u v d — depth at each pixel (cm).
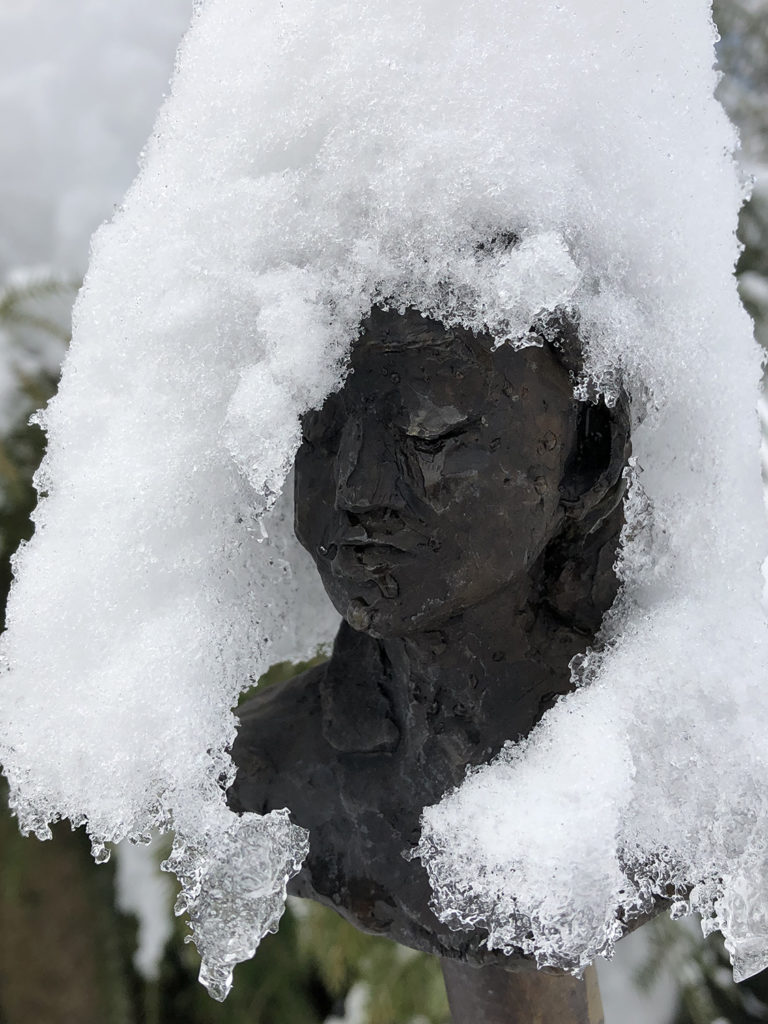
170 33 168
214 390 65
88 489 67
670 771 64
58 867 159
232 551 71
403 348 60
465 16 58
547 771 64
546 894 60
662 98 63
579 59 59
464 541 63
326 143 59
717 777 64
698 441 67
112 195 159
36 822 69
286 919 172
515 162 57
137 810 67
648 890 66
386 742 77
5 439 142
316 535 68
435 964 161
